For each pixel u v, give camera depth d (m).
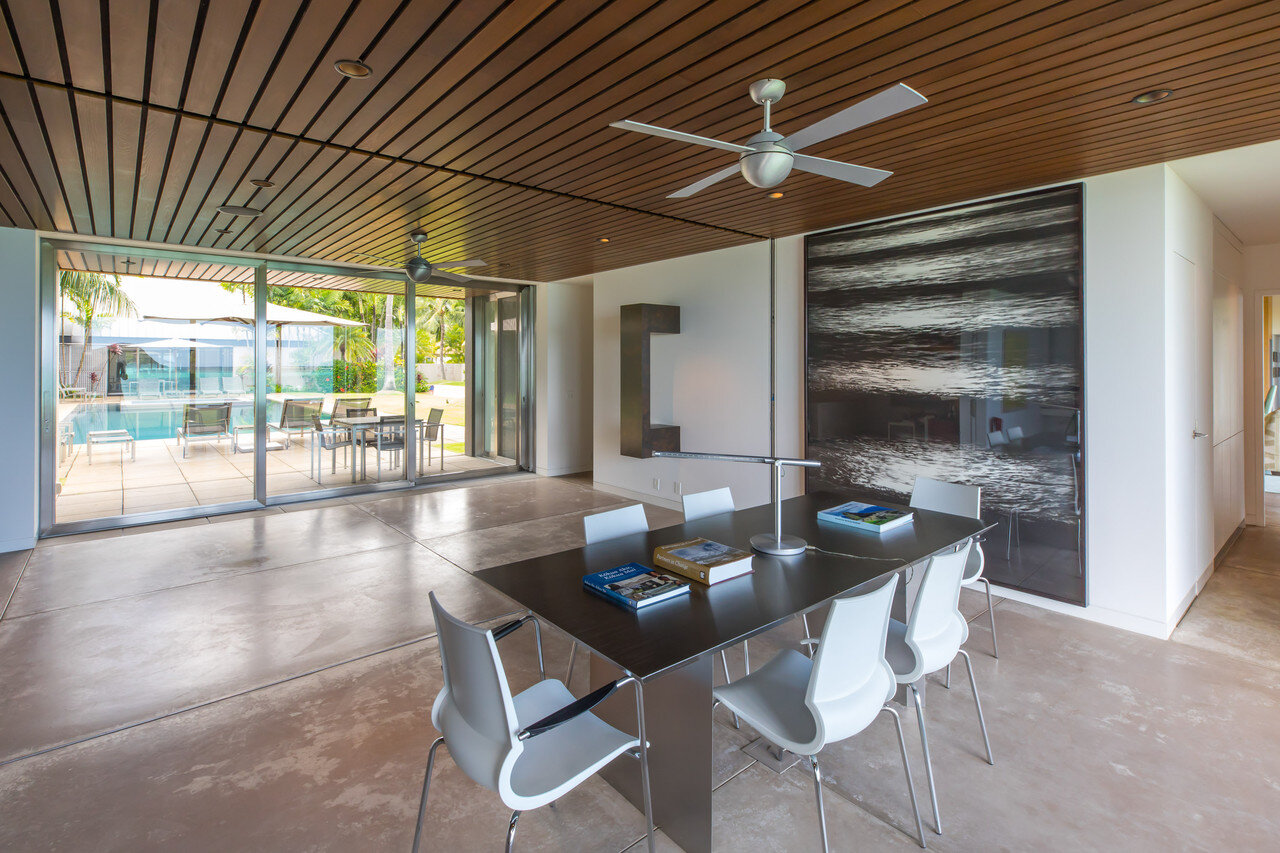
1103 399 3.53
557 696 1.96
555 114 2.74
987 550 4.03
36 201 4.09
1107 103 2.59
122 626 3.48
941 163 3.32
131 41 2.12
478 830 1.98
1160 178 3.31
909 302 4.36
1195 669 3.00
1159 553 3.37
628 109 2.69
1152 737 2.45
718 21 2.02
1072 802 2.08
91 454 5.54
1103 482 3.55
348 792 2.15
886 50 2.18
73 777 2.21
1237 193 3.81
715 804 2.10
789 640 3.34
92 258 5.55
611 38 2.12
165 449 5.92
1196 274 3.83
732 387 5.74
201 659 3.10
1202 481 4.02
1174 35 2.06
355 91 2.51
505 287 8.19
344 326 7.00
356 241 5.39
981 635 3.41
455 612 3.70
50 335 5.31
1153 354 3.35
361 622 3.55
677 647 1.66
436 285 7.73
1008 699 2.74
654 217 4.55
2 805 2.06
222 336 6.19
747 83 2.45
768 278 5.38
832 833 1.95
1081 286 3.58
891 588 1.82
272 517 6.03
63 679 2.90
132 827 1.96
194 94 2.53
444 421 7.97
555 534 5.42
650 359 6.59
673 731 1.96
